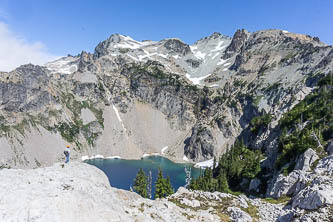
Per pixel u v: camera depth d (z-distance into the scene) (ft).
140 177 273.33
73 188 87.45
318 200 113.60
